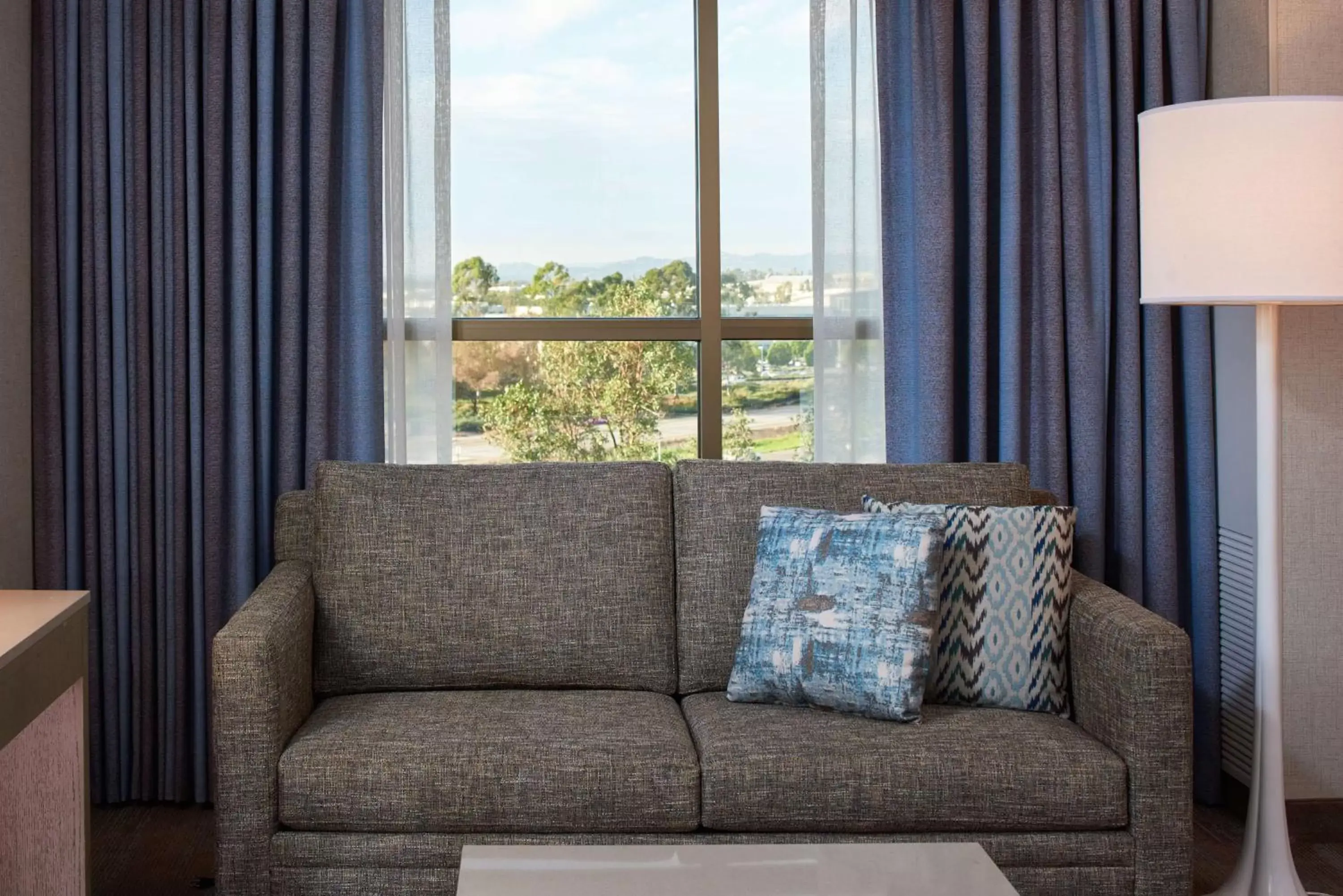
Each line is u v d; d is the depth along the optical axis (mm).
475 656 2648
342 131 3094
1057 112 3160
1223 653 3199
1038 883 2193
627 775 2188
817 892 1630
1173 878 2203
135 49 3018
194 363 3047
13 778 2064
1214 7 3211
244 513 3041
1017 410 3160
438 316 3148
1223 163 2305
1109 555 3277
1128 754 2217
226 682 2150
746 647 2531
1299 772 2992
